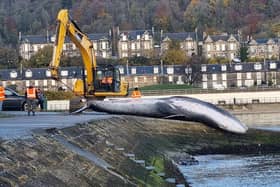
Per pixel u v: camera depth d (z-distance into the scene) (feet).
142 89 456.04
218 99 406.21
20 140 71.20
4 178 54.13
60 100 345.72
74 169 70.23
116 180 75.61
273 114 363.56
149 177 90.89
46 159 68.23
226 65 649.61
